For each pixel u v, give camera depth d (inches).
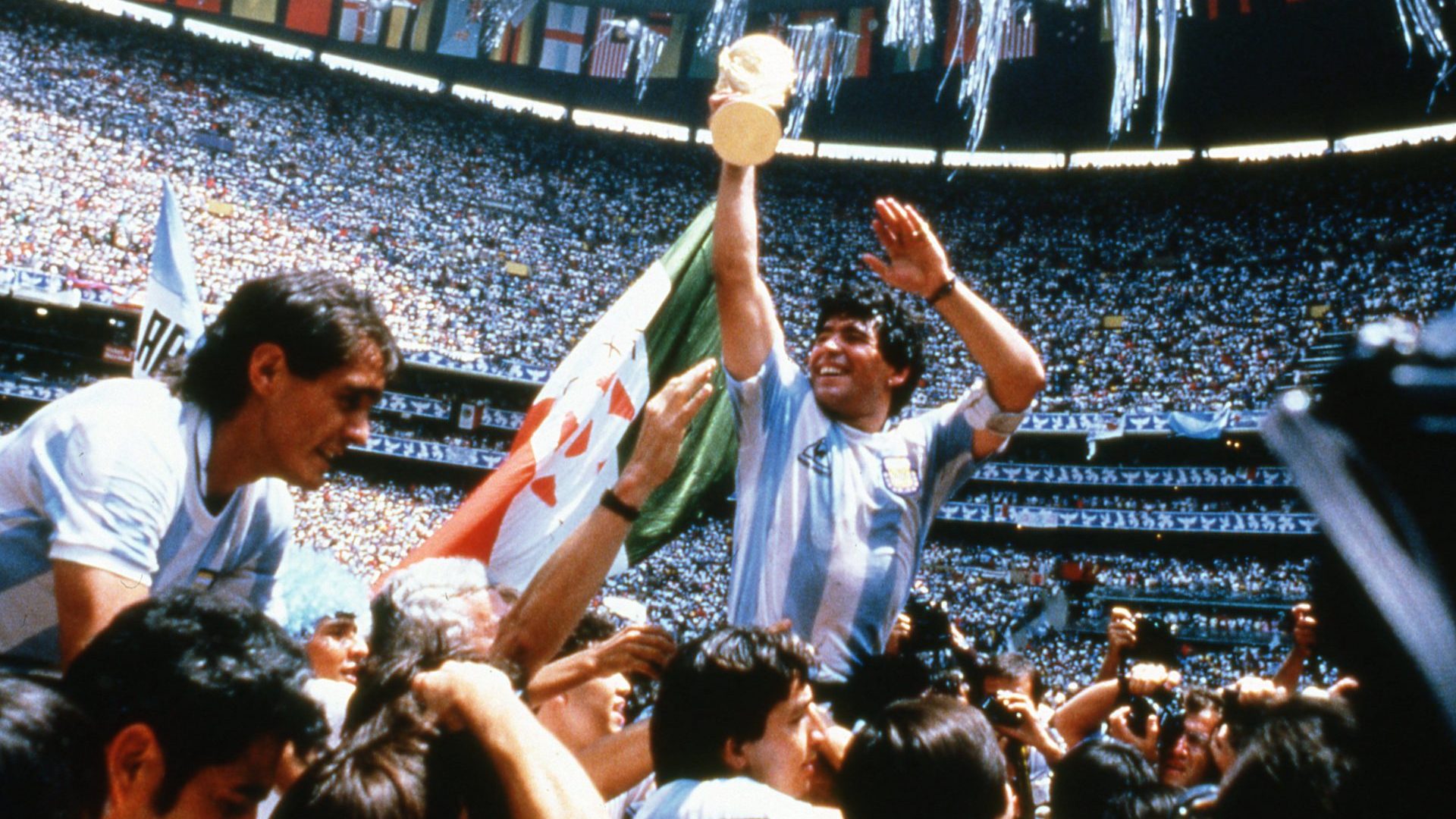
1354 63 1675.7
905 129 1953.7
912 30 1771.7
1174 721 211.0
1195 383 1681.8
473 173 1878.7
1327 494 35.1
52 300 1422.2
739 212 132.2
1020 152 1972.2
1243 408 1610.5
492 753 77.7
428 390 1729.8
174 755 72.9
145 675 73.4
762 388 132.0
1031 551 1755.7
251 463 108.7
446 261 1771.7
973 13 1743.4
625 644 121.9
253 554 123.0
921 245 125.8
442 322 1711.4
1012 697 180.9
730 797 98.4
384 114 1882.4
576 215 1900.8
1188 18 1652.3
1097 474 1720.0
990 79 1738.4
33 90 1587.1
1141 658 225.6
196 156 1669.5
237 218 1647.4
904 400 136.4
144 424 100.7
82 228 1498.5
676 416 110.9
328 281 107.3
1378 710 35.7
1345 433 35.3
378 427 1713.8
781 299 1887.3
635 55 1884.8
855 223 1979.6
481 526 206.8
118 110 1633.9
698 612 1566.2
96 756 70.9
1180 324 1770.4
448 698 81.3
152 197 1592.0
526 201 1887.3
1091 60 1731.1
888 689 122.7
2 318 1507.1
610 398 218.7
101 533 95.8
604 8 1882.4
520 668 103.8
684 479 200.4
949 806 103.6
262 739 76.0
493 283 1782.7
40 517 101.7
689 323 226.5
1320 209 1803.6
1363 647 35.5
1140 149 1920.5
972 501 1803.6
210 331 106.9
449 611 106.5
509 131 1945.1
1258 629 1551.4
